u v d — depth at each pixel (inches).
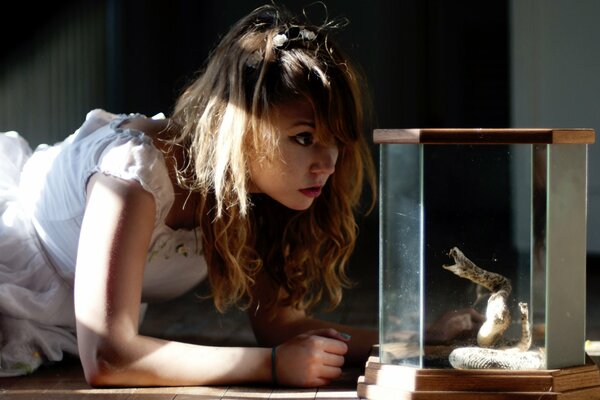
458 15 417.1
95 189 114.3
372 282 228.4
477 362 99.9
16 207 135.6
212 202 118.5
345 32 424.8
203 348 112.5
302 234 128.5
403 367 102.0
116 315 109.9
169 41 435.8
